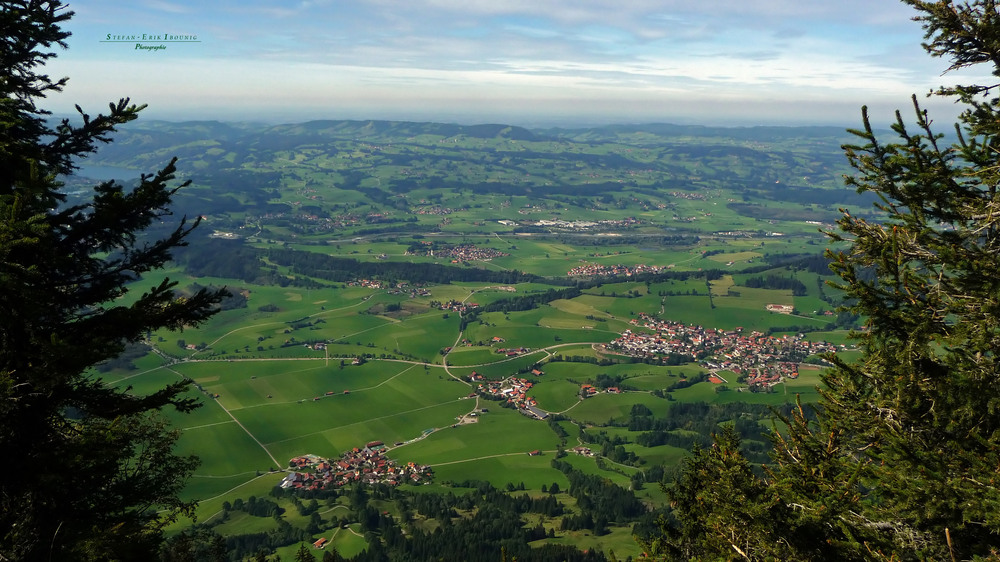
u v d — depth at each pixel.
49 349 12.48
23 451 13.69
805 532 13.33
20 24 16.69
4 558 13.58
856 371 14.71
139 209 16.09
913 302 13.96
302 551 51.75
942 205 14.34
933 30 14.02
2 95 16.64
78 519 14.82
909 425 13.46
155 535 17.53
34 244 12.75
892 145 14.49
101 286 16.20
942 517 11.65
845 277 14.92
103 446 13.59
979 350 12.88
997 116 13.55
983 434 13.25
